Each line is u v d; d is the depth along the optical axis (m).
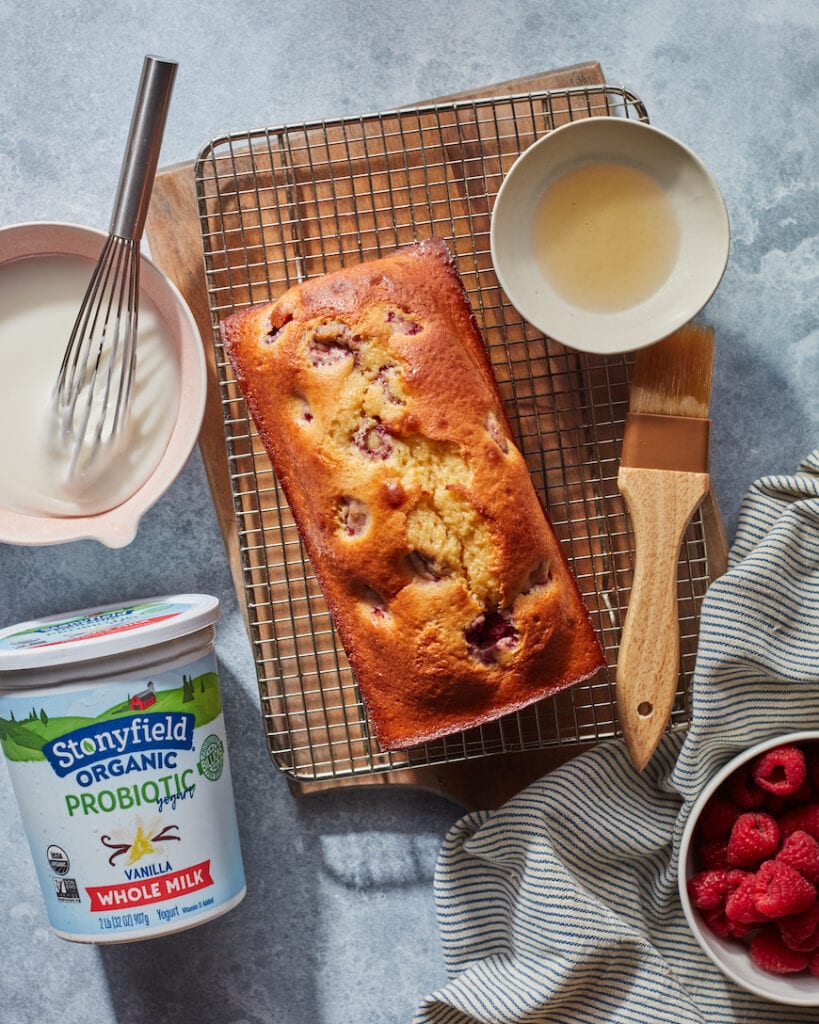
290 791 0.81
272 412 0.72
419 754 0.80
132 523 0.76
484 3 0.80
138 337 0.77
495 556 0.70
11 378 0.76
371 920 0.81
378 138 0.78
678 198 0.74
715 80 0.80
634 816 0.77
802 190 0.80
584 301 0.74
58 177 0.80
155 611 0.75
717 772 0.76
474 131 0.78
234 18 0.80
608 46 0.80
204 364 0.75
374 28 0.80
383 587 0.70
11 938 0.81
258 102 0.80
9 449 0.76
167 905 0.73
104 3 0.80
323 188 0.79
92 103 0.80
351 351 0.71
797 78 0.80
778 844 0.74
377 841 0.81
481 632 0.71
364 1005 0.81
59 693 0.71
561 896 0.75
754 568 0.75
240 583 0.80
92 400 0.76
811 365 0.81
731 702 0.75
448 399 0.70
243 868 0.78
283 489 0.74
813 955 0.73
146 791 0.72
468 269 0.79
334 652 0.80
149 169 0.71
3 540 0.75
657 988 0.75
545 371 0.79
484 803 0.80
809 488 0.76
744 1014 0.77
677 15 0.80
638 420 0.75
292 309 0.71
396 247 0.79
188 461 0.81
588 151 0.73
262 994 0.81
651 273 0.74
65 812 0.72
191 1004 0.81
